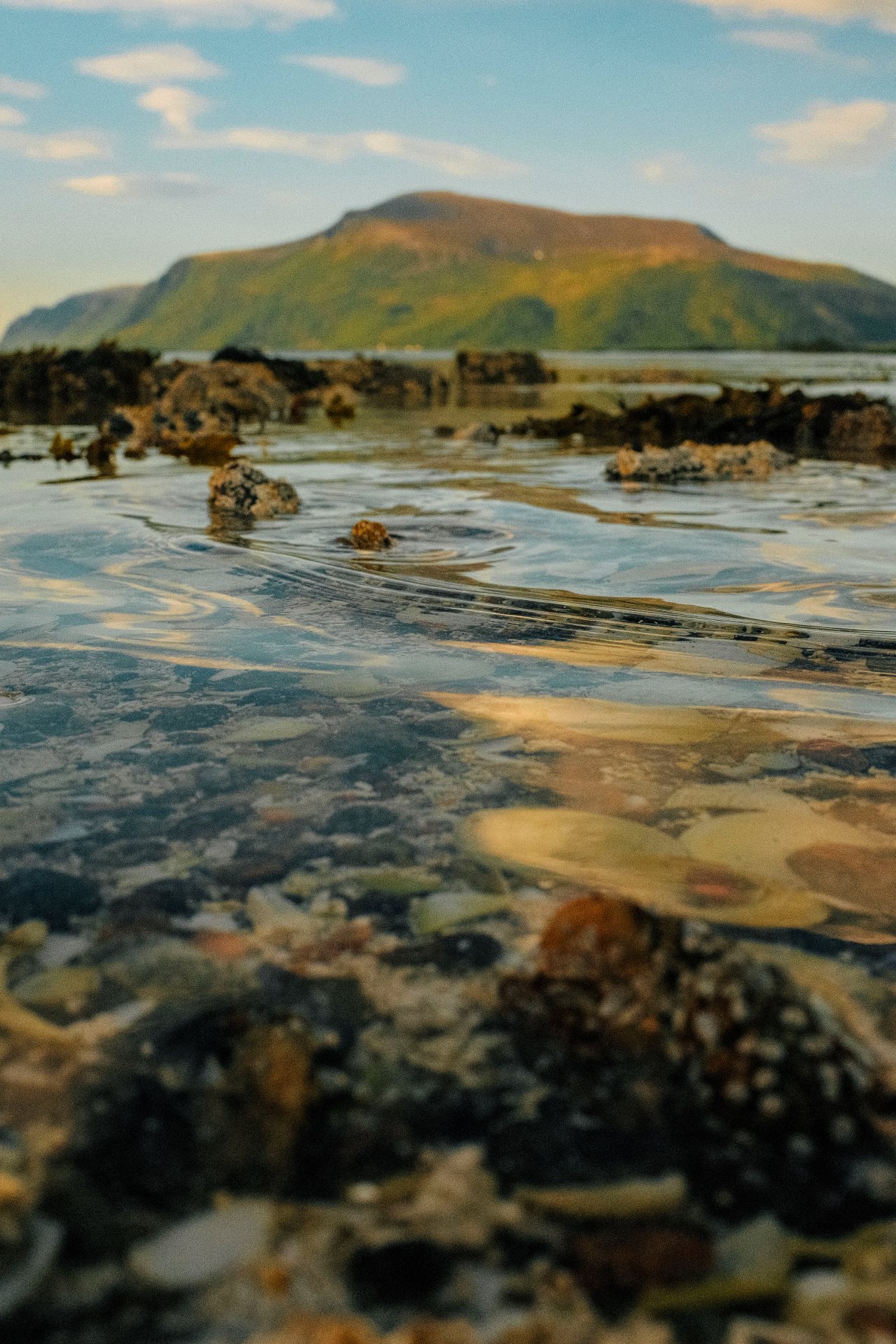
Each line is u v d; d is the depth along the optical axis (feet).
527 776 6.10
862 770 6.20
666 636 9.22
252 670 8.29
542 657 8.60
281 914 4.57
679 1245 2.81
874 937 4.40
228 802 5.74
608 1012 3.77
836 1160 3.17
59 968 4.15
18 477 22.97
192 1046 3.67
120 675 8.16
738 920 4.52
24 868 4.96
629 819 5.53
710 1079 3.44
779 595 10.71
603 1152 3.19
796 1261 2.77
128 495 19.24
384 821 5.49
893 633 9.23
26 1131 3.24
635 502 17.87
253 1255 2.77
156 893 4.73
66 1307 2.60
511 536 14.25
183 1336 2.52
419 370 70.90
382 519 15.80
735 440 30.94
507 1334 2.53
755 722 7.06
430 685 7.89
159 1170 3.09
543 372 93.56
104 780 6.04
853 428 30.66
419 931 4.43
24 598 10.73
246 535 14.42
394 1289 2.67
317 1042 3.69
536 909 4.62
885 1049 3.64
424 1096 3.43
